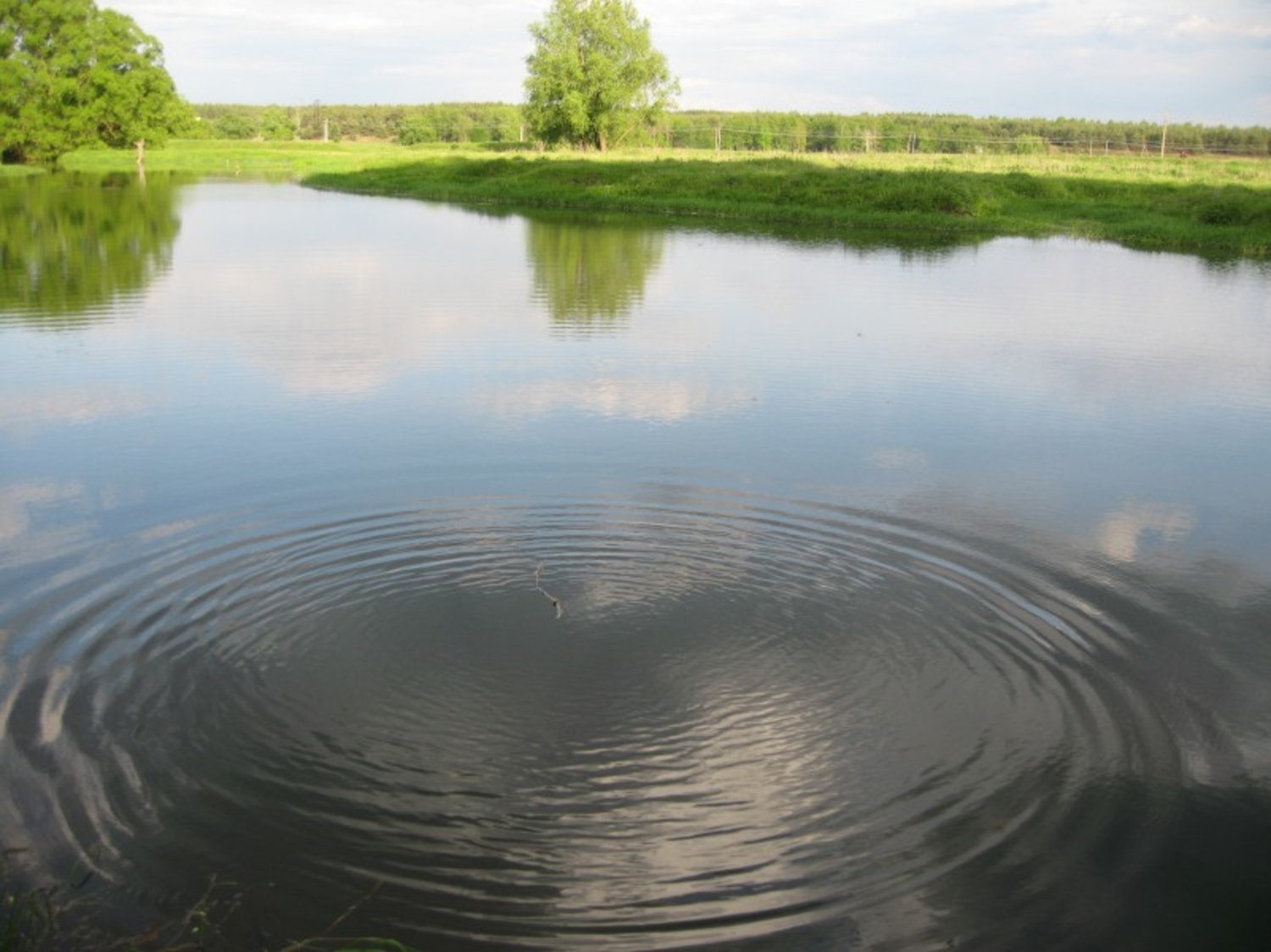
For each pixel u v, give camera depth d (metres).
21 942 3.71
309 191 37.47
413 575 6.41
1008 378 11.38
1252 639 5.88
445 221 27.59
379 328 13.48
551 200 34.25
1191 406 10.44
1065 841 4.34
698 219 29.08
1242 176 39.16
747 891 4.06
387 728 4.99
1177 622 6.05
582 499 7.59
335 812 4.43
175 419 9.44
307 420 9.45
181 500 7.49
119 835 4.26
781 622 5.96
